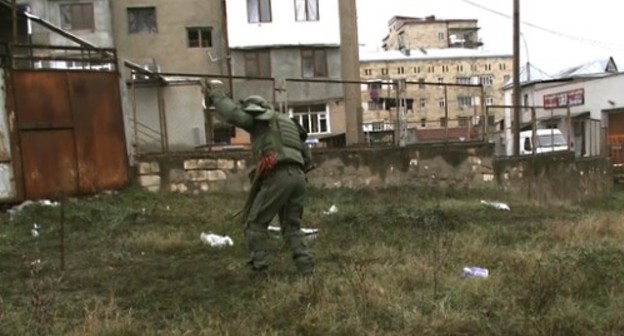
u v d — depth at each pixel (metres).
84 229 8.46
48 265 6.20
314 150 13.37
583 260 5.84
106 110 11.27
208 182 12.12
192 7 32.22
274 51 31.83
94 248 7.20
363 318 4.27
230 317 4.37
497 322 4.18
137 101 15.14
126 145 11.60
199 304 4.76
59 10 30.72
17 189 10.02
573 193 18.16
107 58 11.70
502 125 21.98
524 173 15.84
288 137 5.40
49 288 5.27
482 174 14.80
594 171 19.94
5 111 9.98
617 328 4.14
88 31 30.97
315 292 4.73
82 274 5.80
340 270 5.68
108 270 5.98
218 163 12.20
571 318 4.23
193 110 15.42
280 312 4.41
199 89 15.49
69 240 7.68
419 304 4.56
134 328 4.09
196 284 5.41
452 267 5.87
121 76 11.62
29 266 6.16
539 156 16.52
